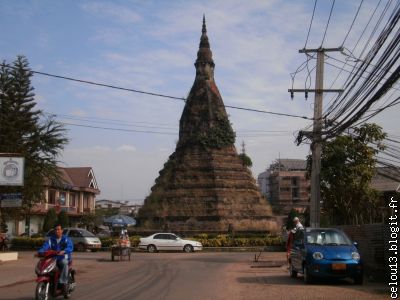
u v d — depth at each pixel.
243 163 50.56
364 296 12.77
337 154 27.47
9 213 35.19
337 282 16.25
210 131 50.06
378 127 27.33
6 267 23.38
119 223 49.41
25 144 35.72
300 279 17.39
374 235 18.33
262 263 25.47
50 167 37.12
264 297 12.93
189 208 47.22
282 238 41.19
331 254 15.45
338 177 27.33
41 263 11.97
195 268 22.80
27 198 35.34
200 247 39.84
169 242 39.34
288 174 107.00
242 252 38.84
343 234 16.88
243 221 47.09
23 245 43.34
